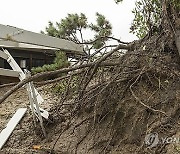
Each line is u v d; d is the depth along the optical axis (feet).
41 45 25.26
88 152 14.28
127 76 14.87
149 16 15.75
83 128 15.65
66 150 14.80
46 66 24.07
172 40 14.61
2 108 19.63
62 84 20.75
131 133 13.66
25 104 19.90
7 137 16.31
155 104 13.76
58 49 26.94
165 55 14.67
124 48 15.57
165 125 12.77
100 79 16.11
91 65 14.84
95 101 15.70
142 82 14.99
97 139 14.57
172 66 14.14
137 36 16.76
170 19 14.34
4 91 21.30
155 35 15.96
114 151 13.71
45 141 16.01
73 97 17.66
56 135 16.17
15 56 27.48
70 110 16.81
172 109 13.20
